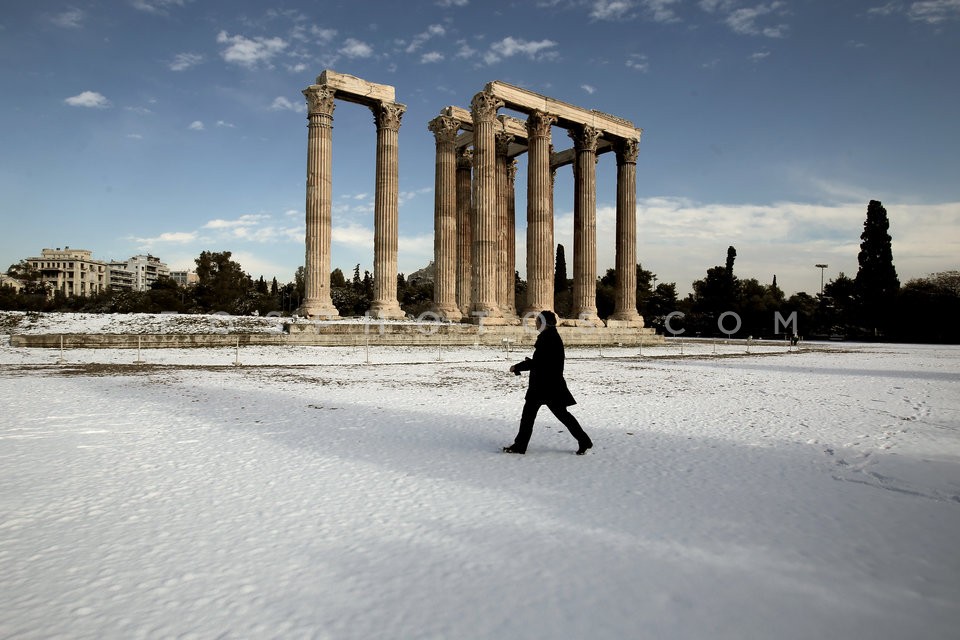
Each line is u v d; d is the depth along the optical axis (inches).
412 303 3117.6
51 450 309.6
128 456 296.7
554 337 314.7
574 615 131.1
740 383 714.2
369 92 1524.4
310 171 1450.5
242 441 336.8
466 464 286.5
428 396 553.6
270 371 795.4
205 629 124.3
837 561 164.9
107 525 192.9
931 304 2689.5
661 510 211.9
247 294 3277.6
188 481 250.2
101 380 650.8
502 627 125.3
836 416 449.7
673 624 127.3
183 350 1079.6
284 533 185.9
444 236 1679.4
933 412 475.8
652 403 521.7
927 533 189.0
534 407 311.7
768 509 213.8
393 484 247.8
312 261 1440.7
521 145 2047.2
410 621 128.1
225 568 157.6
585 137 1758.1
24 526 191.3
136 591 143.2
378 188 1558.8
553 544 176.9
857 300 2962.6
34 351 1007.0
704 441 349.1
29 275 4628.4
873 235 2918.3
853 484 250.8
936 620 130.3
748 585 148.3
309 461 289.1
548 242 1641.2
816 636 122.5
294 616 130.3
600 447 331.3
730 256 3400.6
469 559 164.6
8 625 125.3
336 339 1229.1
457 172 1927.9
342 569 157.1
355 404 492.1
